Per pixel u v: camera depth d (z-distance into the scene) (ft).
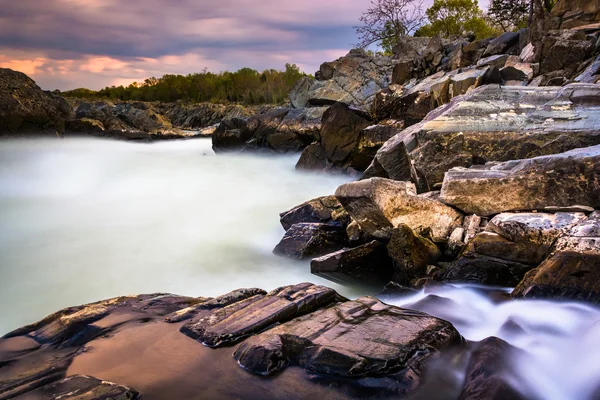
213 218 42.86
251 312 15.06
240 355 12.97
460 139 29.76
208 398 11.39
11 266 31.07
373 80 91.45
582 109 28.94
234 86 235.81
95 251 34.17
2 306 24.72
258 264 30.14
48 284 27.84
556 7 65.16
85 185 61.36
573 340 14.69
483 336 15.96
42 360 13.39
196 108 201.77
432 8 127.65
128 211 46.78
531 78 53.57
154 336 14.35
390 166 36.06
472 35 91.56
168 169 73.26
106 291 26.76
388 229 24.82
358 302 15.69
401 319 14.35
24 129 102.73
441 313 17.98
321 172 59.16
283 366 12.48
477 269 20.42
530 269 19.53
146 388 11.75
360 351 12.59
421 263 22.29
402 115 54.34
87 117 131.54
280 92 202.90
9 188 59.31
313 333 13.69
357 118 56.65
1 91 100.32
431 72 77.61
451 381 12.00
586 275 16.56
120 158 87.76
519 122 29.48
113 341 14.07
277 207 46.16
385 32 119.03
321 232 29.86
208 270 29.53
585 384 12.32
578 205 20.74
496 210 22.98
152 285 27.43
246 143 83.76
